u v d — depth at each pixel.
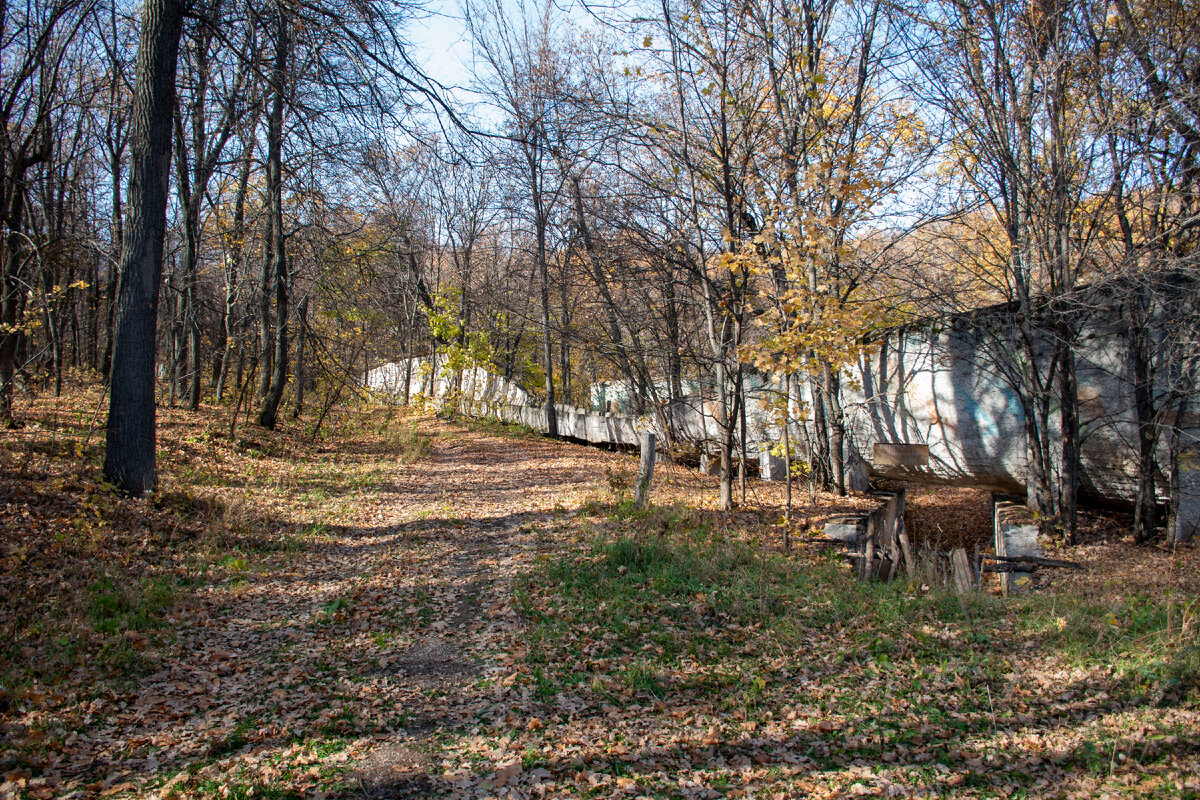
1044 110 9.71
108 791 3.54
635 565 8.15
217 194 18.09
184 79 14.00
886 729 4.77
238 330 20.08
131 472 9.09
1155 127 8.96
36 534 7.08
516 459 18.23
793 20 10.91
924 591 8.05
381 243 17.98
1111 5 9.55
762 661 5.93
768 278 11.59
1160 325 8.99
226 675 5.14
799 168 10.66
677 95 11.54
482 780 3.90
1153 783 3.91
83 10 12.60
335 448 18.42
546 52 14.74
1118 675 5.37
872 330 11.15
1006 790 4.01
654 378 16.16
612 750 4.34
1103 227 9.72
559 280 17.17
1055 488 10.91
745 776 4.11
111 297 21.92
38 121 12.73
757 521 10.91
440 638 6.15
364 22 9.15
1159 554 9.14
